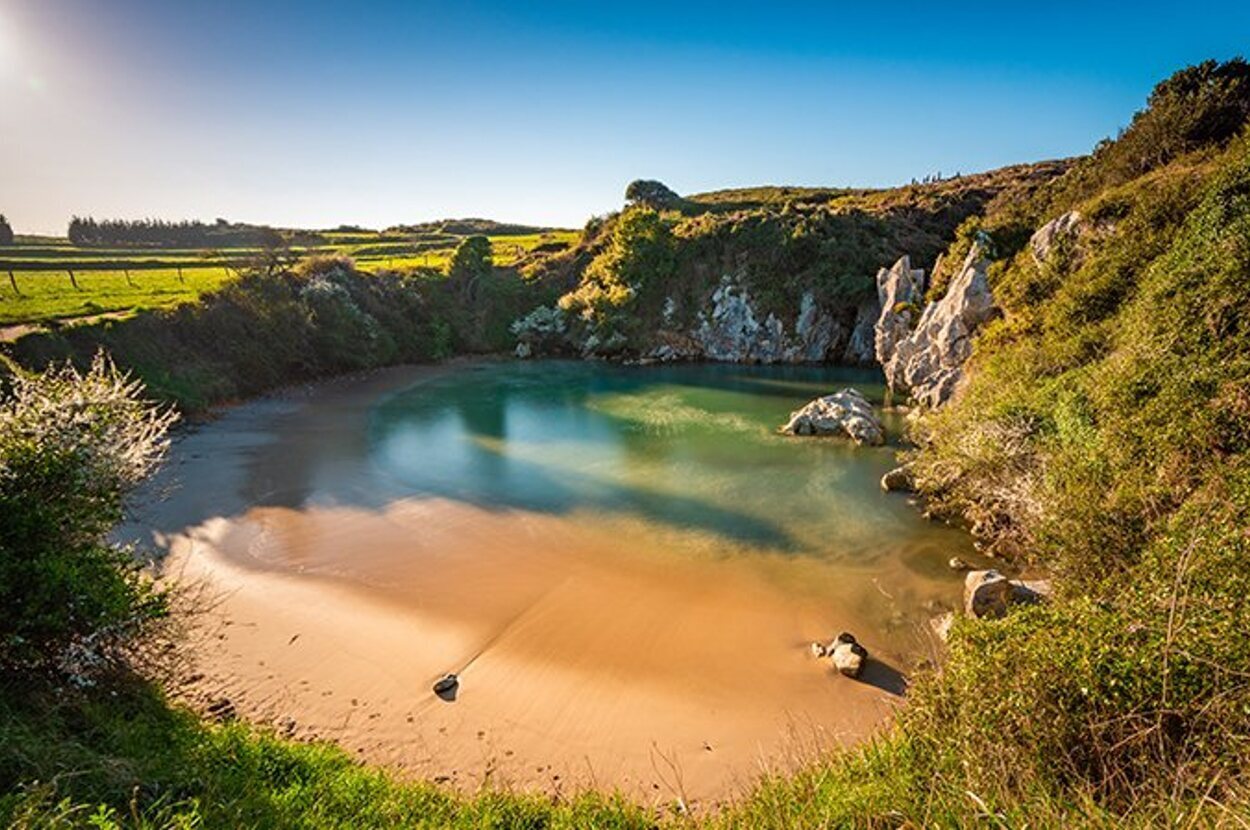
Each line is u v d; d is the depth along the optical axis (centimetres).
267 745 841
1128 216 2262
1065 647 646
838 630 1434
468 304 6362
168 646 910
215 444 2814
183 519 1983
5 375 2569
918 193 7512
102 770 602
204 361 3688
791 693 1212
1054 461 1591
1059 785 544
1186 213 1997
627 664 1305
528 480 2506
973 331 3164
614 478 2547
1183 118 2731
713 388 4609
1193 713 561
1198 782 480
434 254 8144
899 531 1992
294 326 4434
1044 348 2230
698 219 6962
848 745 1034
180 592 1019
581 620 1474
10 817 490
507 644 1373
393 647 1350
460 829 721
